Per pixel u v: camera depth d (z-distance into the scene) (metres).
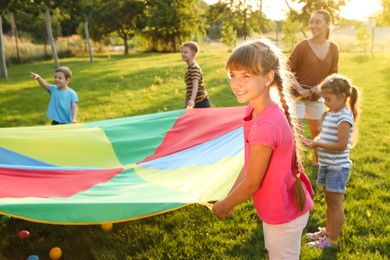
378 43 32.62
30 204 2.32
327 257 3.17
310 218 3.81
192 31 39.56
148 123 4.55
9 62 27.81
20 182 3.02
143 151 4.18
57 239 3.60
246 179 2.09
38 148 4.00
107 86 13.15
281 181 2.10
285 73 2.13
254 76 1.98
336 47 4.75
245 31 13.29
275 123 2.02
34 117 8.63
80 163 3.97
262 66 1.97
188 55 5.38
